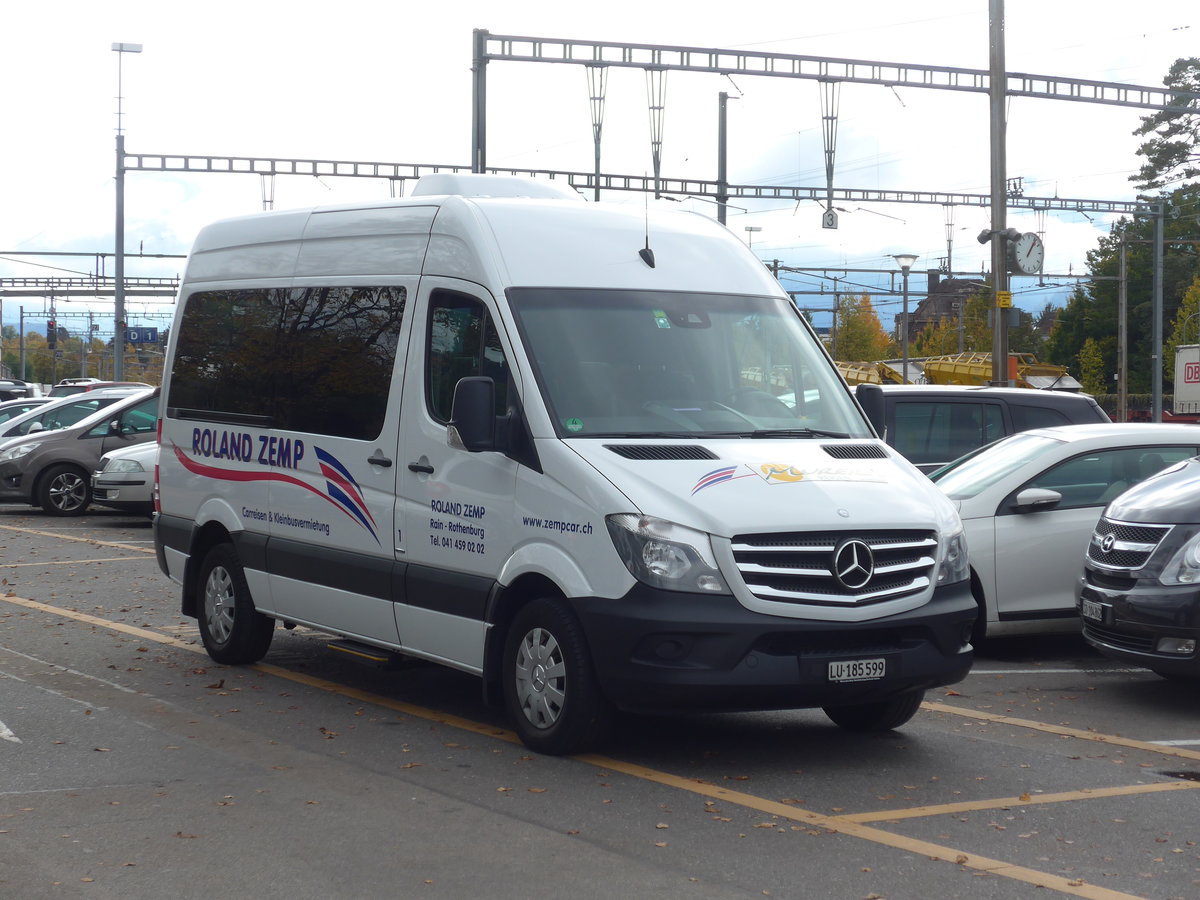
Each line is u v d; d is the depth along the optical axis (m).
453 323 7.59
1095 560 8.74
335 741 7.32
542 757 6.96
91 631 10.95
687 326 7.57
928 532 6.88
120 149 43.97
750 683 6.36
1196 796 6.41
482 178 8.62
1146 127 68.19
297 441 8.66
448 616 7.42
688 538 6.42
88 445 21.44
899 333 124.12
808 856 5.42
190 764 6.79
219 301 9.73
